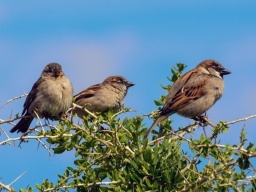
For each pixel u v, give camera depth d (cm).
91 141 1025
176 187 945
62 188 988
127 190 970
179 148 987
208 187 902
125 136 1025
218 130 1069
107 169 1025
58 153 1033
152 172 955
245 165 924
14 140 984
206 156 968
